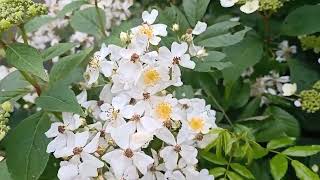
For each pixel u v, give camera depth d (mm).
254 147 193
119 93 188
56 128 184
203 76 226
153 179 183
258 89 241
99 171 180
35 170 178
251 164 201
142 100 183
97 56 196
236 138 192
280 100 235
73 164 179
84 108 198
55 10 274
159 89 185
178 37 211
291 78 237
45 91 186
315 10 227
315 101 223
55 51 199
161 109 181
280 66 241
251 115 230
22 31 187
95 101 199
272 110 226
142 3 292
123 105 183
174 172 182
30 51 175
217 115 219
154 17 199
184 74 228
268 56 240
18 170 179
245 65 223
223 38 212
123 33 193
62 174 177
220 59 208
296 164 186
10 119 246
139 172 183
